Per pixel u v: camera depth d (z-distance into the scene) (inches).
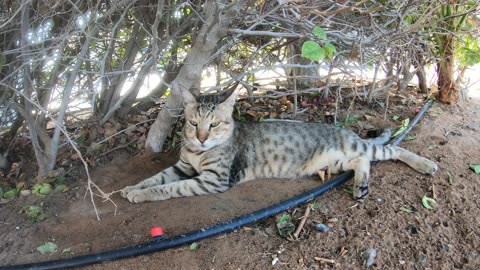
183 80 33.3
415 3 34.5
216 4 28.0
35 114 34.6
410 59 39.6
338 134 34.1
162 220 28.4
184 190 30.9
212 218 28.4
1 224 29.4
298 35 29.3
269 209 28.5
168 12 32.4
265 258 25.8
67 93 31.2
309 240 26.7
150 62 34.2
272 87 49.9
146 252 25.8
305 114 42.6
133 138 38.6
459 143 36.5
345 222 28.0
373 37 32.9
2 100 33.6
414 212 28.9
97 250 26.3
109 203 30.6
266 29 36.4
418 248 26.8
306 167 33.9
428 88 47.7
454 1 37.1
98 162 36.2
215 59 40.0
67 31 29.5
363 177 30.2
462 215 29.0
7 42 32.9
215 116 32.3
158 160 36.7
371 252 26.0
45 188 32.1
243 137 34.4
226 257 25.8
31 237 27.8
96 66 37.1
